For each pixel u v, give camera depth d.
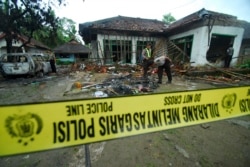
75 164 2.03
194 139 2.58
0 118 1.03
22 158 2.16
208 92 1.66
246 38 15.47
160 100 1.47
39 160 2.12
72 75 10.16
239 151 2.28
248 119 3.41
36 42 24.91
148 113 1.44
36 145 1.11
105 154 2.22
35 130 1.11
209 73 8.87
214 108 1.70
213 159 2.11
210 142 2.50
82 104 1.22
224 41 12.55
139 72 9.53
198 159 2.10
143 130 1.41
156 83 6.62
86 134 1.24
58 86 6.59
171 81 7.20
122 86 5.67
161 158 2.12
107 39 12.45
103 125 1.29
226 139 2.59
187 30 11.38
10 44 12.03
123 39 12.79
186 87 6.00
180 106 1.56
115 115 1.33
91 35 13.03
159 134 2.73
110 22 13.32
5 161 2.11
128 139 2.59
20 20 11.96
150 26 14.20
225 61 10.57
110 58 12.30
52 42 18.83
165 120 1.49
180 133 2.77
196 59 10.66
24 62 8.47
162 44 13.55
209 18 9.62
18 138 1.08
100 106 1.28
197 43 10.49
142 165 1.99
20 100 4.68
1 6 11.10
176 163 2.02
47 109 1.14
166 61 6.43
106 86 5.84
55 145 1.16
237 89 1.78
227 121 3.28
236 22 10.53
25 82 7.57
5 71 8.38
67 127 1.19
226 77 8.47
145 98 1.42
